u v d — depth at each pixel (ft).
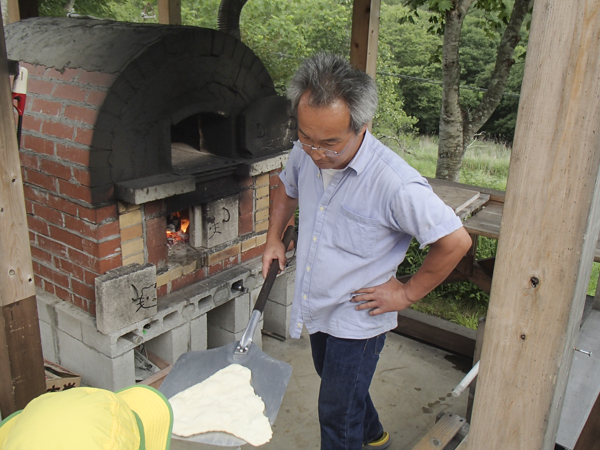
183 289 8.75
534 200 3.39
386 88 32.96
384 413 8.75
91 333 7.90
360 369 5.86
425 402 9.05
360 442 6.23
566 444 5.23
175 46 7.65
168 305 8.32
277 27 31.78
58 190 7.62
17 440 2.77
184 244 9.26
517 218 3.48
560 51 3.11
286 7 34.24
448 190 9.57
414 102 40.91
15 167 4.85
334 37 33.94
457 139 19.06
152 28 7.85
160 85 7.59
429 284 5.30
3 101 4.66
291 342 10.60
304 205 5.81
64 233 7.84
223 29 10.07
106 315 7.48
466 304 14.40
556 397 3.69
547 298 3.49
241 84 8.87
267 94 9.45
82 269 7.80
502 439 3.92
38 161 7.76
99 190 7.25
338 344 5.84
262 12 33.35
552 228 3.37
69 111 7.30
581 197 3.24
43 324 8.63
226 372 5.36
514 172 3.43
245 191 9.48
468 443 4.11
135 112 7.38
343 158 4.92
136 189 7.14
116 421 3.01
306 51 32.22
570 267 3.37
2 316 5.05
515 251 3.54
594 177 3.18
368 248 5.34
